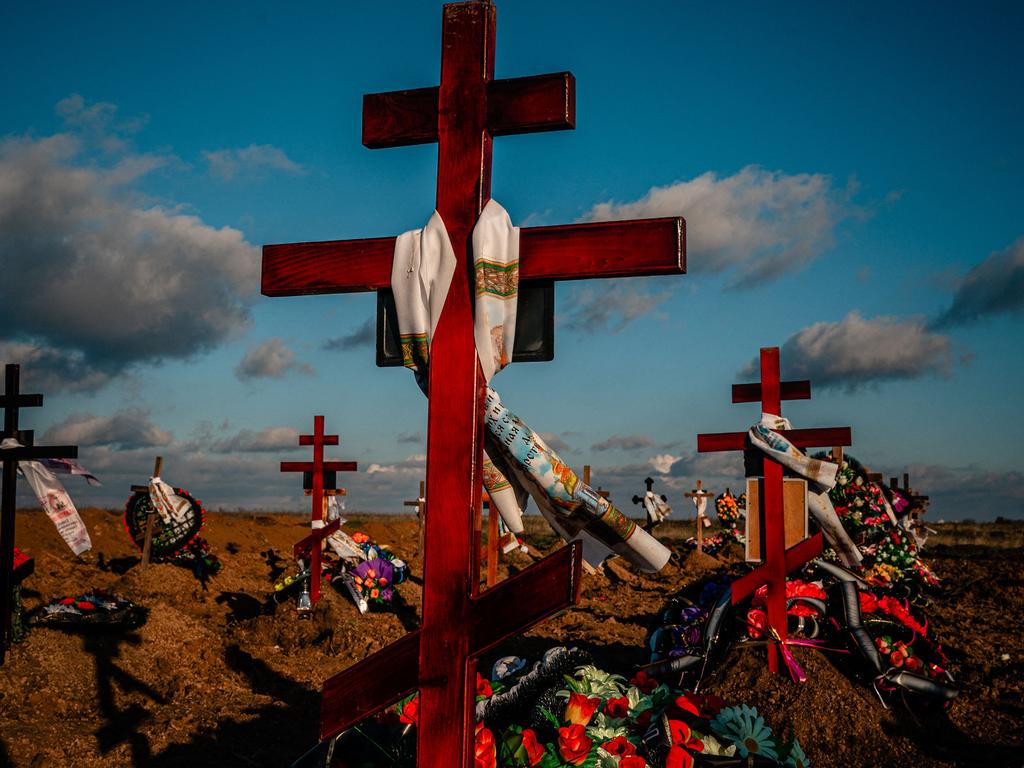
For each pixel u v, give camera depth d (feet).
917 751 20.90
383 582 38.47
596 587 50.11
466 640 8.65
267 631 33.45
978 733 22.41
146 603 33.99
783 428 23.63
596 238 8.78
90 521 57.11
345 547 38.86
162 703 24.79
